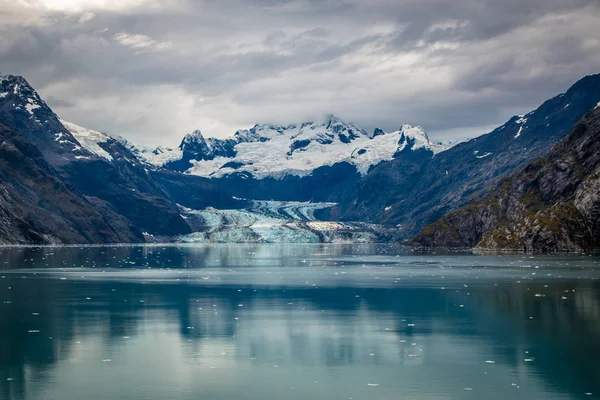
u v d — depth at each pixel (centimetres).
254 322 10544
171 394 6788
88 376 7406
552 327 9869
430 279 17012
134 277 18262
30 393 6819
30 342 9038
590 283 15225
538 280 16062
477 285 15250
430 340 9119
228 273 19938
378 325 10244
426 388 6975
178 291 14662
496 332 9581
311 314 11319
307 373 7538
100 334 9588
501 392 6838
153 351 8531
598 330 9606
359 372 7575
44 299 13225
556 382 7144
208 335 9519
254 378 7338
